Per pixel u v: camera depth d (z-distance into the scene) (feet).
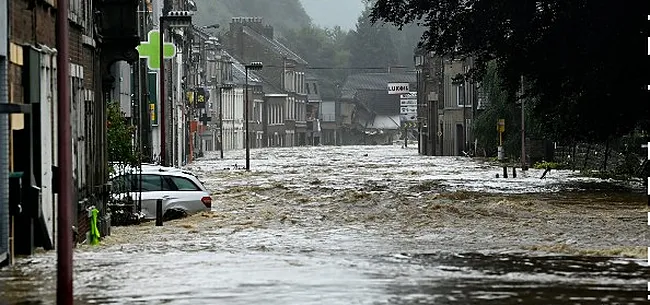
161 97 245.24
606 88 225.35
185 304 71.82
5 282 83.61
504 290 78.23
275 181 295.48
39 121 106.01
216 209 187.11
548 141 409.49
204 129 616.39
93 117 141.28
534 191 234.79
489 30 239.50
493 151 510.58
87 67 136.36
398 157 551.59
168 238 135.64
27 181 102.17
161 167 175.22
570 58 230.68
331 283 81.56
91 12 138.92
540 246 120.78
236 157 563.89
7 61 95.86
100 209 142.20
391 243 127.44
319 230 147.64
